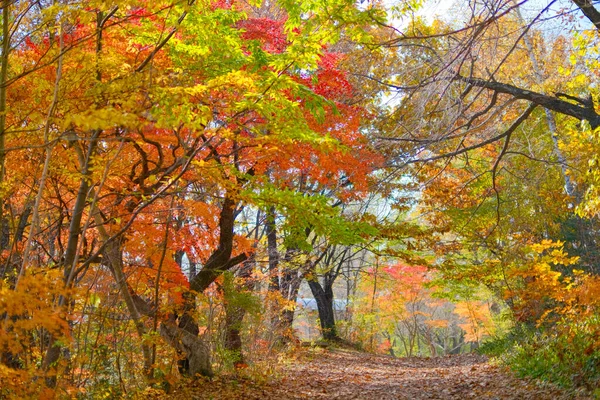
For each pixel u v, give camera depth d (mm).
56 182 7418
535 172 18938
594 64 11438
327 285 26875
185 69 7184
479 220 16875
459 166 20766
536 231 17922
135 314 8758
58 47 6203
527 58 17641
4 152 5262
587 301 9648
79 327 8109
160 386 10414
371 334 28844
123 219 8312
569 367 9555
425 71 12844
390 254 15125
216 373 12359
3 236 8258
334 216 8516
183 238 9945
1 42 5762
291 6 7500
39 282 4379
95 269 9734
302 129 6742
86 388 8320
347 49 13719
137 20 7488
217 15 7965
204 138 8344
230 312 12961
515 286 17141
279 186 10992
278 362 16328
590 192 9547
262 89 6566
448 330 48938
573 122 16734
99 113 4336
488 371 13891
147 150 8359
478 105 17484
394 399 11562
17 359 6715
